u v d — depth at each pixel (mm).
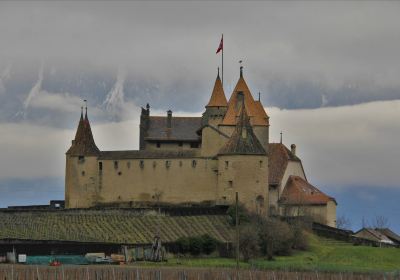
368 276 177125
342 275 177750
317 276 176125
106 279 174750
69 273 177625
